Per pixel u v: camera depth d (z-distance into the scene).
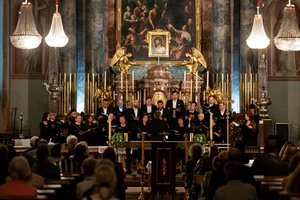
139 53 32.06
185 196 21.06
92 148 23.80
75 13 31.30
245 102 30.91
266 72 30.81
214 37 31.77
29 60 33.66
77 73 31.25
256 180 14.22
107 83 31.73
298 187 11.59
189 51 32.03
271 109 33.50
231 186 11.69
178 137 25.56
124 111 27.12
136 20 32.25
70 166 16.58
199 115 26.00
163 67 30.89
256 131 26.42
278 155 17.64
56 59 30.58
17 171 11.03
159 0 32.31
